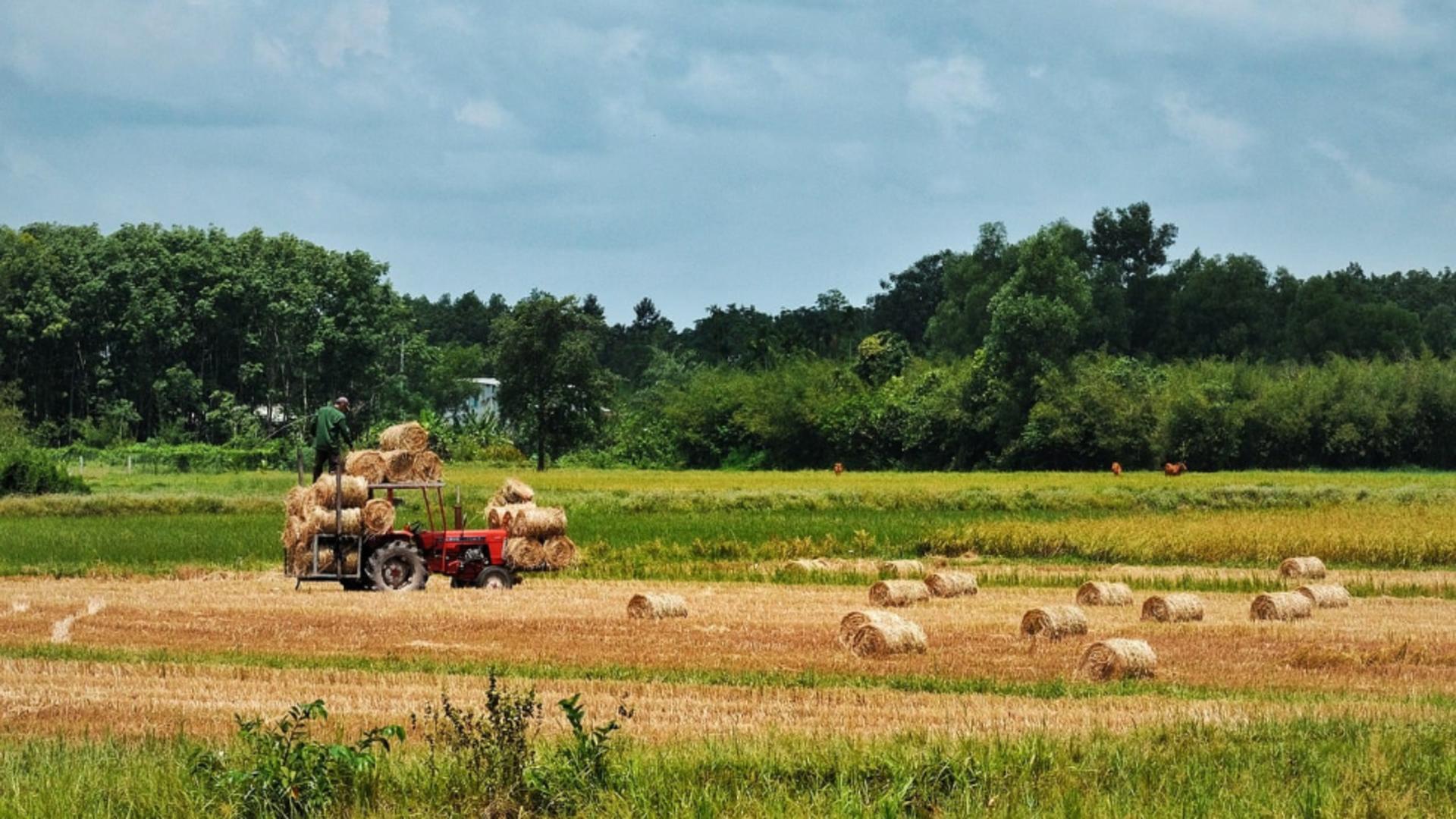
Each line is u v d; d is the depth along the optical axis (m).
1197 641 45.41
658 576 65.25
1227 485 128.25
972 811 24.20
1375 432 172.88
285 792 24.28
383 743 26.61
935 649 43.22
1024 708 33.56
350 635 44.88
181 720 31.34
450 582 61.12
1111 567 71.44
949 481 142.50
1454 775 25.95
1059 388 180.62
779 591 59.41
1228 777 25.97
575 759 25.62
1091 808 24.20
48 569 65.38
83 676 37.19
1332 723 30.30
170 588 57.78
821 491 113.94
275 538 78.88
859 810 23.89
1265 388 177.38
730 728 31.06
